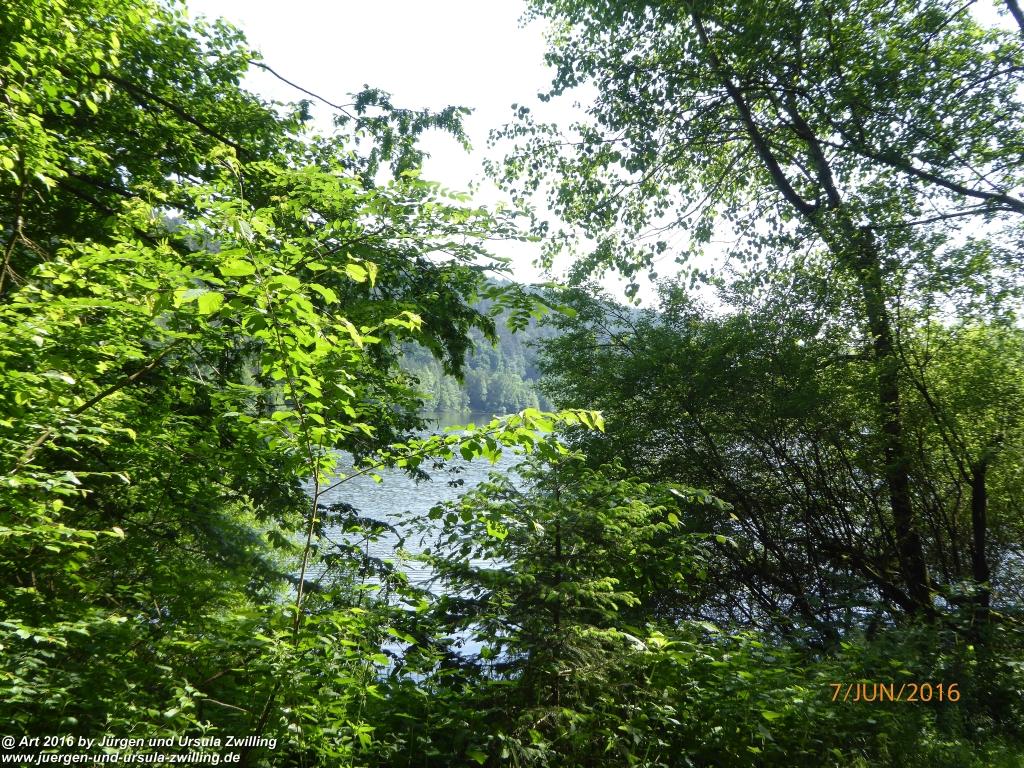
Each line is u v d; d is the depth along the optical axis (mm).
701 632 6332
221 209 3697
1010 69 10906
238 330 4062
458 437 3584
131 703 3355
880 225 10828
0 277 4758
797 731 5000
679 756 4590
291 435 3820
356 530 6488
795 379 10992
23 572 4324
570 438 11969
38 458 4691
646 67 14516
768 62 12469
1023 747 5621
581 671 4609
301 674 3580
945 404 10148
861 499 11461
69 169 7219
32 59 5348
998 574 10812
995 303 9695
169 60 9617
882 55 11617
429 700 4395
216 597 5203
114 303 3809
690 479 11438
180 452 5805
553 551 5168
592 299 13539
